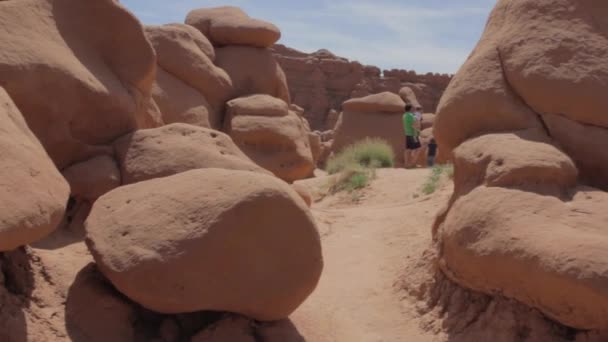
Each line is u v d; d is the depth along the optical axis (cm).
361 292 536
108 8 548
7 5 491
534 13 531
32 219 338
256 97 1007
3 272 374
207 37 1167
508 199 430
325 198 1036
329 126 3206
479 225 432
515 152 460
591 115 489
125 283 366
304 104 3356
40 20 506
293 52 3522
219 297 373
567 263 366
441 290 492
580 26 512
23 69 465
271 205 379
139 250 368
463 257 443
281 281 388
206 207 375
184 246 363
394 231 668
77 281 403
